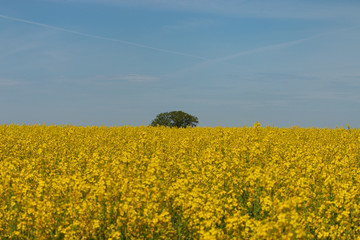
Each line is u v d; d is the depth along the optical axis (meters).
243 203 10.26
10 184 9.59
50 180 10.80
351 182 10.37
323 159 14.60
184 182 10.00
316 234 8.05
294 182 10.40
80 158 14.18
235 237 7.20
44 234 7.91
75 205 8.41
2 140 17.97
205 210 8.09
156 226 8.05
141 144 14.70
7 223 8.23
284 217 6.20
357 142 18.47
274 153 14.52
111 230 7.97
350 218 8.72
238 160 12.21
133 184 9.05
